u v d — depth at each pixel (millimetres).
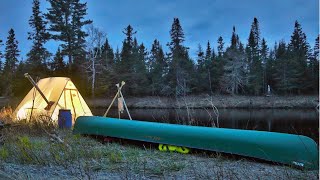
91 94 50438
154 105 47875
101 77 51688
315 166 5316
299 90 55531
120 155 6410
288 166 5543
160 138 7121
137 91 52969
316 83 56125
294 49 70312
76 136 8477
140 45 69938
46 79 13984
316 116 28062
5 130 8203
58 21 51469
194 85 57062
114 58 62031
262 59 65125
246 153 5988
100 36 50250
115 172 5285
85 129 8664
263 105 48531
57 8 51562
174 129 7027
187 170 5426
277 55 70938
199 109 41000
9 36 70125
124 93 53500
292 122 21203
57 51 53125
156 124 7445
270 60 63656
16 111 13117
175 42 68188
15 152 6453
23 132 9367
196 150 6855
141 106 48312
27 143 6879
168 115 26828
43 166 5645
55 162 5871
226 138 6262
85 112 13984
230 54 58531
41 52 54969
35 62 52125
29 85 41250
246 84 55500
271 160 5715
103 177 4953
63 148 6812
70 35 51281
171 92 51156
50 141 7699
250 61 63812
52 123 10523
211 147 6391
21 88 43000
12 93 44406
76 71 49031
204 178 4898
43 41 55906
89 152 6641
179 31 68312
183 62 60250
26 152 6160
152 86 53469
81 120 8945
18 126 9805
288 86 54750
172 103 47594
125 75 53406
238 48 67062
